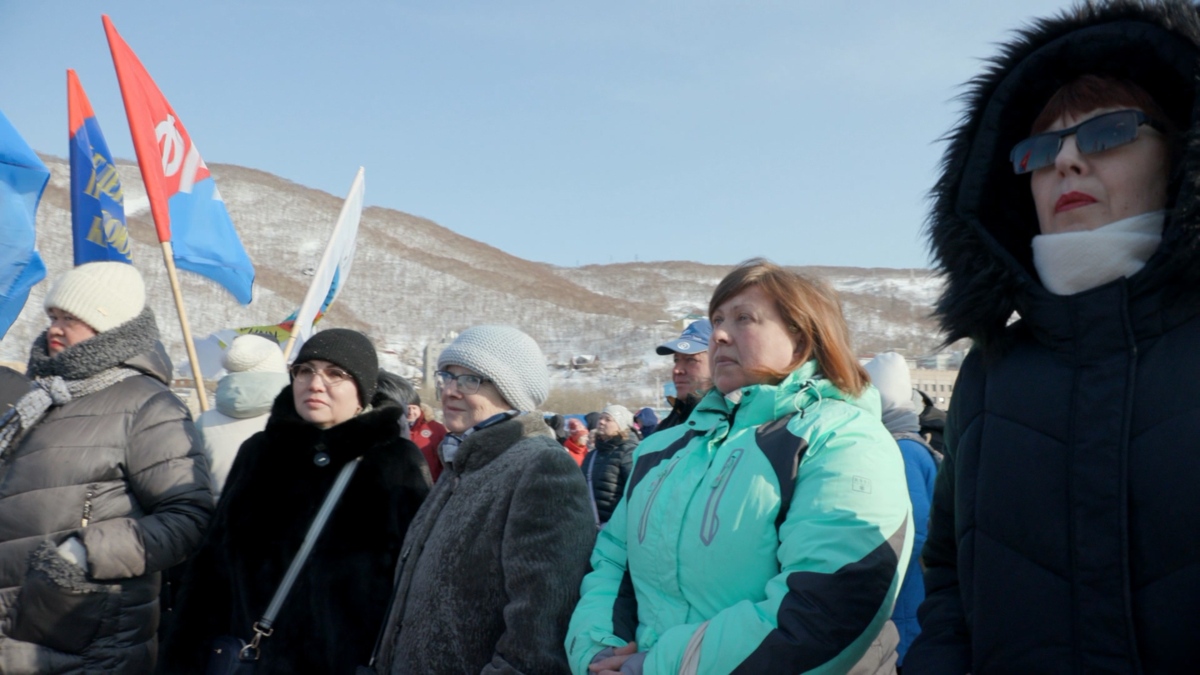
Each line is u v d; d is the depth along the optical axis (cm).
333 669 261
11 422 296
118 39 475
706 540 192
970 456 163
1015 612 148
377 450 288
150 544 282
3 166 486
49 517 286
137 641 292
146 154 465
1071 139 159
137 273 326
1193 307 139
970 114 176
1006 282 158
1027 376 155
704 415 219
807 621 173
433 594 238
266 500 280
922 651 171
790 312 208
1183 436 134
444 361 266
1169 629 132
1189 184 136
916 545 312
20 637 275
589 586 220
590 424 1121
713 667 176
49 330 319
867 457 187
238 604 274
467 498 245
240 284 559
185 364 1600
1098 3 161
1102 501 139
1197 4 148
